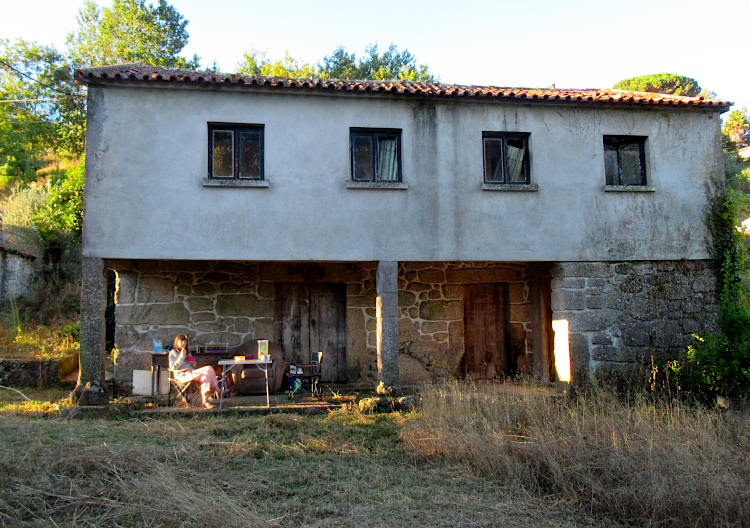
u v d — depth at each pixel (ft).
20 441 18.42
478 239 31.27
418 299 36.94
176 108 29.07
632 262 32.89
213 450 19.88
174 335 33.50
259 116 29.91
